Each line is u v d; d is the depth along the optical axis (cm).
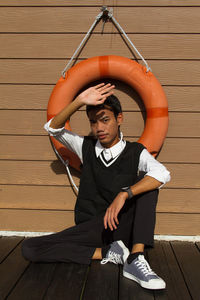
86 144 178
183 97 219
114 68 209
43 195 228
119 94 223
